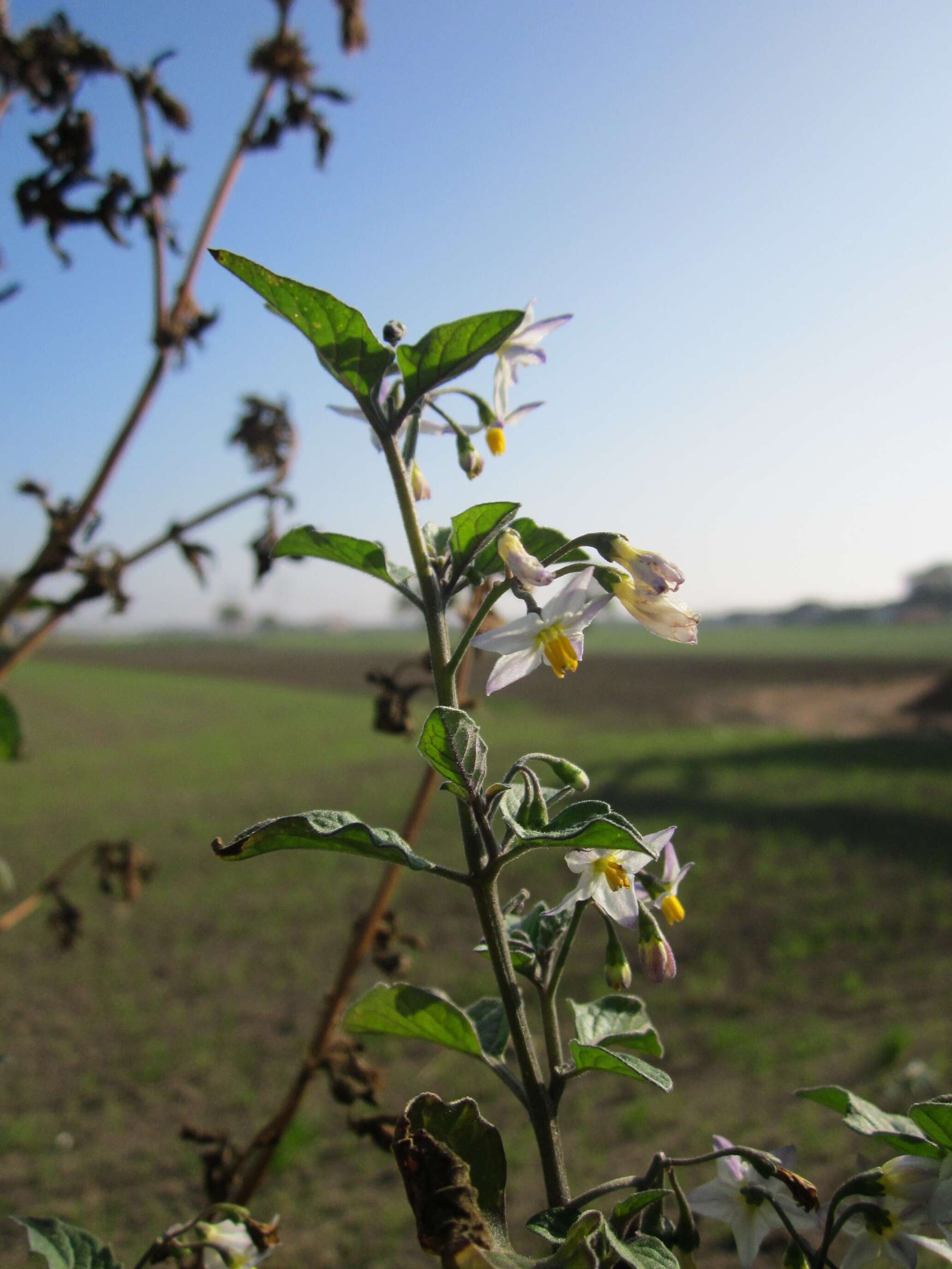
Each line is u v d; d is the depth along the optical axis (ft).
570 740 74.43
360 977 26.09
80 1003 25.25
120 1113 19.63
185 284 7.74
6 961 28.19
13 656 7.48
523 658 4.24
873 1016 21.97
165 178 7.60
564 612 4.17
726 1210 4.33
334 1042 6.98
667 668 153.89
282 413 7.96
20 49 7.37
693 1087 19.25
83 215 7.51
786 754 60.39
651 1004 23.89
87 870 36.78
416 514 4.05
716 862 35.42
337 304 3.77
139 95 7.60
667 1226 3.92
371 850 3.54
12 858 39.01
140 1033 23.39
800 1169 14.92
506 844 3.84
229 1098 20.17
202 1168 17.33
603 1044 4.37
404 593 4.12
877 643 217.36
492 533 3.95
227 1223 5.37
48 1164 17.69
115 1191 16.76
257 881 35.83
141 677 157.99
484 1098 19.42
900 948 26.17
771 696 111.04
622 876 4.35
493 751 67.10
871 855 34.99
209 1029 23.57
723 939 27.96
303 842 3.58
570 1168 16.44
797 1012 22.76
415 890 34.09
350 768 63.67
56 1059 22.12
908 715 90.02
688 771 55.06
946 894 30.01
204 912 32.35
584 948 27.27
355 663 190.39
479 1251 2.87
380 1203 16.15
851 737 72.28
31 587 7.26
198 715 104.88
